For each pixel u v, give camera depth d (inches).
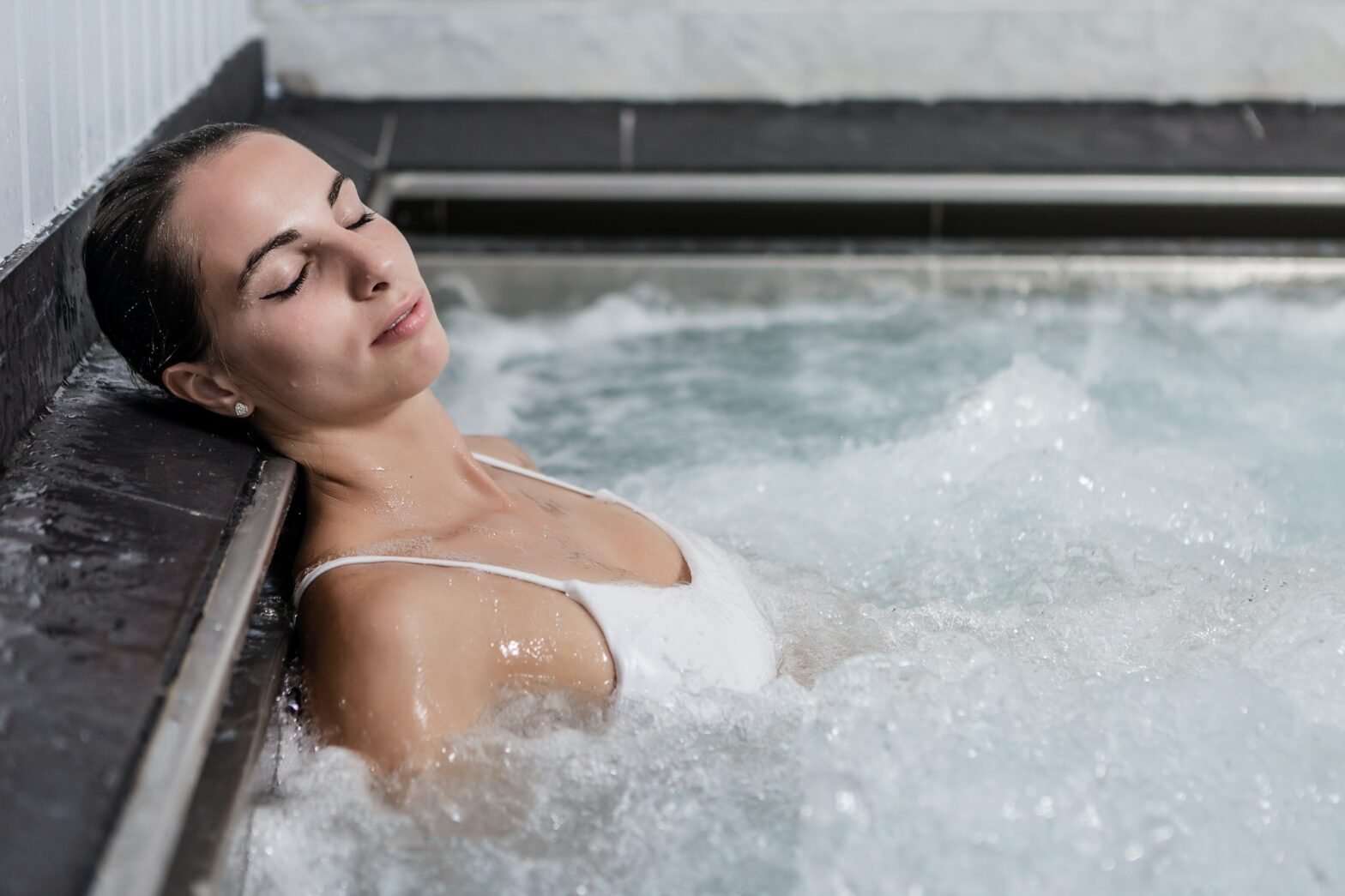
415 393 57.1
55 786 34.6
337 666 50.1
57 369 61.7
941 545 75.5
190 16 115.6
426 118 145.9
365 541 56.1
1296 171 128.6
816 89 152.6
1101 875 47.8
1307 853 49.6
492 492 61.6
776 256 121.1
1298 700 57.9
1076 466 81.7
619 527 64.1
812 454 90.4
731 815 50.4
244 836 44.4
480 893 46.8
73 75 75.4
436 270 120.1
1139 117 147.7
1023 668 58.8
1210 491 80.3
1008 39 151.0
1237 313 116.5
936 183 127.8
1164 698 56.1
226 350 55.1
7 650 39.7
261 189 53.7
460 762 49.4
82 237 69.2
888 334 113.9
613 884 47.4
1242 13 149.3
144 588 44.6
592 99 153.3
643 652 54.5
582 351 112.1
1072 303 119.8
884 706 54.1
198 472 54.4
